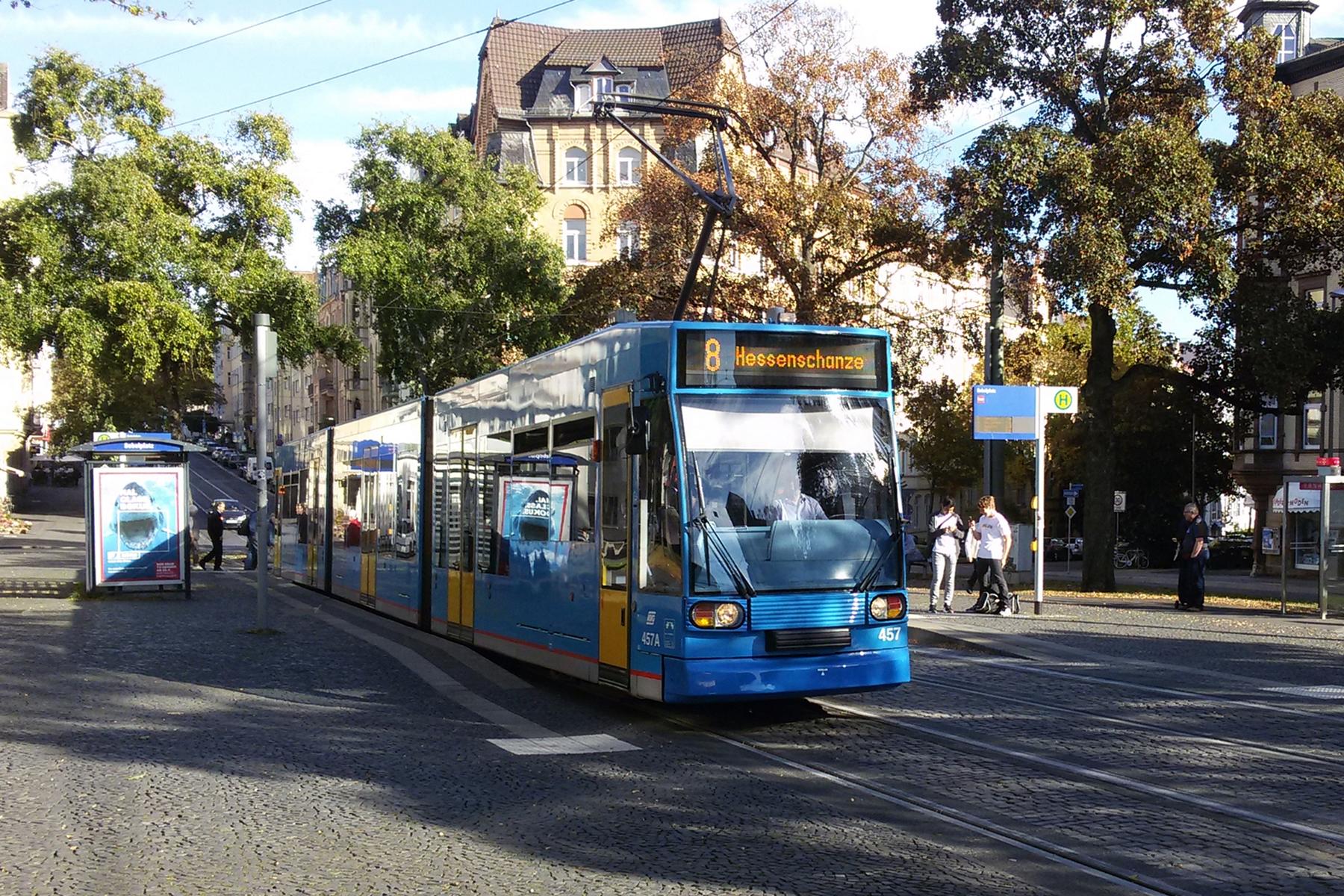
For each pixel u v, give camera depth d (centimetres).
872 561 1021
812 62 3119
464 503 1531
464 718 1104
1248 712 1145
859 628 1008
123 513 2339
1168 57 2841
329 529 2525
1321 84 4409
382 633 1739
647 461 1021
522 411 1327
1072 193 2670
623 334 1080
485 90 6412
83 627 1767
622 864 646
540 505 1253
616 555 1066
